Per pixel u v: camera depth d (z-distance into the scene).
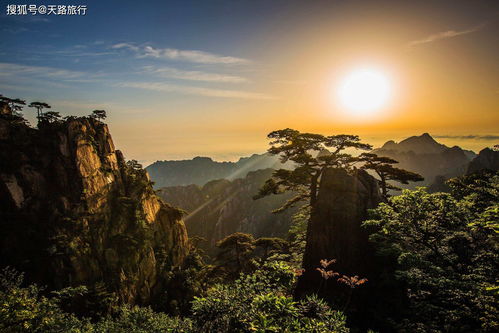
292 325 8.48
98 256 53.59
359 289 23.42
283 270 11.02
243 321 8.19
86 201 55.94
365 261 24.86
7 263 45.31
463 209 18.97
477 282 15.75
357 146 33.12
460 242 19.31
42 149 56.38
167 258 70.88
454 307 17.25
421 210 19.27
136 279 57.12
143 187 72.75
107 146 67.00
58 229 50.44
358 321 21.48
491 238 16.03
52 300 16.88
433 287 18.34
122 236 58.31
